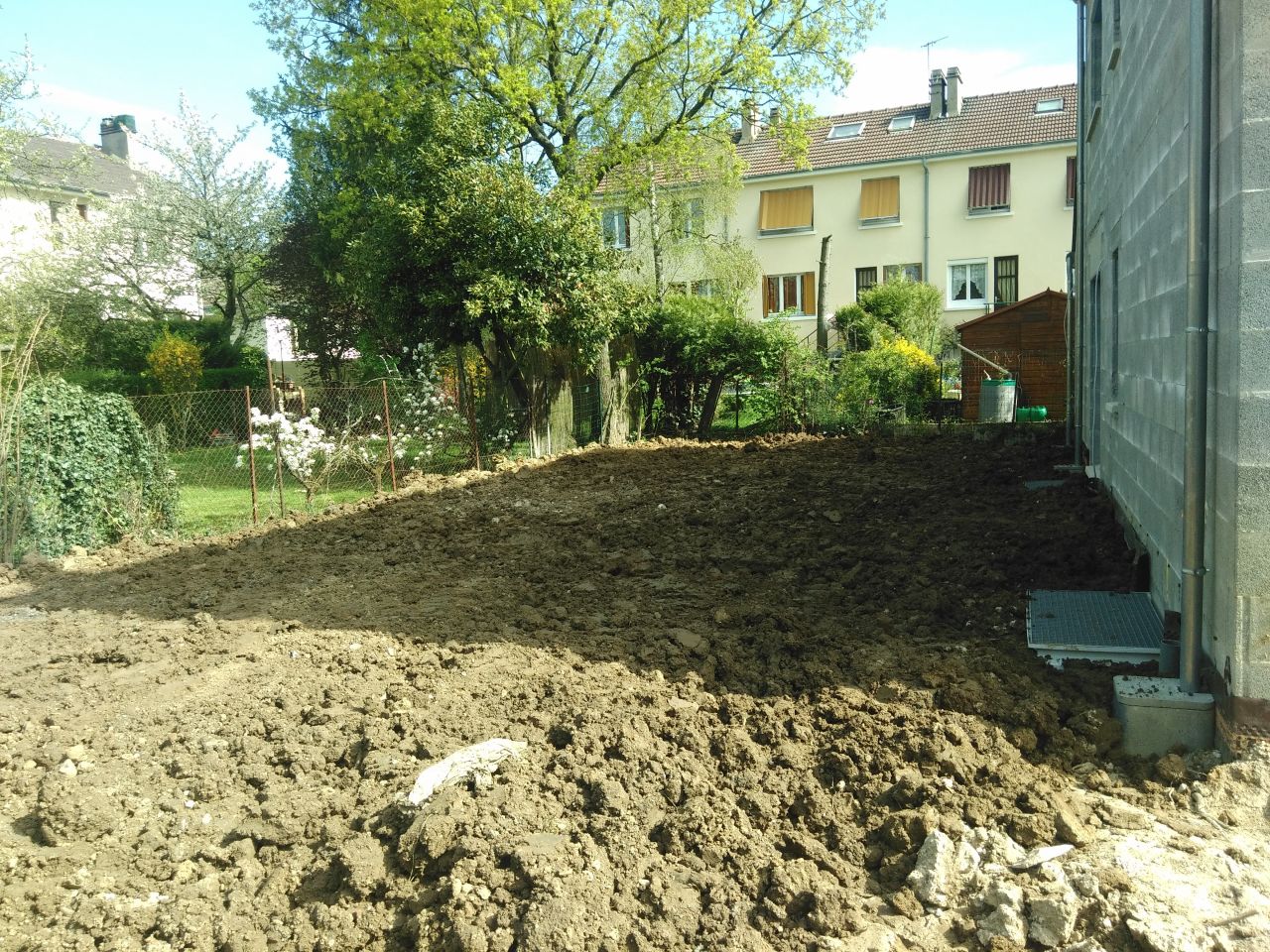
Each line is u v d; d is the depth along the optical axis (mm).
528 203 14055
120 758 4453
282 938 3143
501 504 10625
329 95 19281
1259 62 3406
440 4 16797
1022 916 2957
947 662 4703
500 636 5773
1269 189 3416
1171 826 3381
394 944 3092
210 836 3766
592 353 15430
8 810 4055
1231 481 3605
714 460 13797
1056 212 27938
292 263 24047
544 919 3000
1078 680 4492
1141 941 2783
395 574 7668
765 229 31047
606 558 7773
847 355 18094
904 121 31406
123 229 27703
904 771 3717
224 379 25234
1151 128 5535
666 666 5078
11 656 6043
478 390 16391
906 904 3088
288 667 5488
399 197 14188
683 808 3635
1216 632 3855
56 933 3199
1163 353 5141
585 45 18922
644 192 20453
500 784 3793
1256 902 2902
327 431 14117
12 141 21062
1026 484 10219
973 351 19562
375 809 3781
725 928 3016
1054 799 3500
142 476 10523
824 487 10781
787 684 4680
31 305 23656
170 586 7773
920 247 29516
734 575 7031
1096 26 9734
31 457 9289
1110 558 6688
